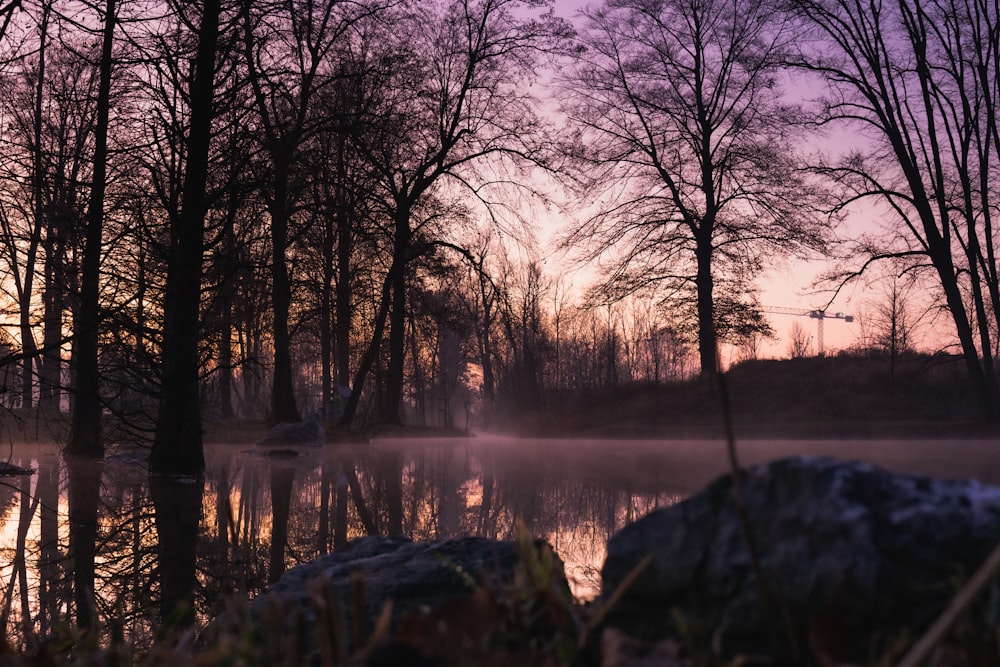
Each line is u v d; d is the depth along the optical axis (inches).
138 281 490.3
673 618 63.1
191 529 288.7
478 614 53.1
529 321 2320.4
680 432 1139.9
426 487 435.2
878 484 61.0
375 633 51.1
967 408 1160.8
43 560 227.0
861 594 55.8
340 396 1215.6
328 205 729.0
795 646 54.7
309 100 705.6
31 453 688.4
